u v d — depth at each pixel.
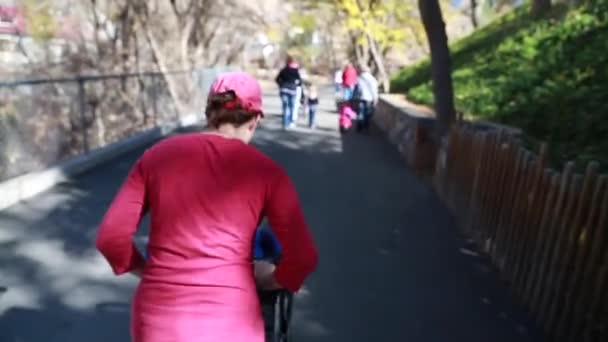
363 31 27.19
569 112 8.80
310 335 4.45
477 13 29.91
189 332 2.21
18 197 7.95
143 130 14.38
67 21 17.28
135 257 2.37
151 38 18.27
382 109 18.14
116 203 2.32
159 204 2.28
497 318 4.86
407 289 5.39
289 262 2.36
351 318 4.77
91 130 11.25
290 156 12.35
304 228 2.36
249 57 42.75
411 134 11.73
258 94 2.45
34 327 4.46
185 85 17.98
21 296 4.99
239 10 26.11
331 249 6.43
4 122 8.19
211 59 24.77
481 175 6.84
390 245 6.62
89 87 11.20
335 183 9.82
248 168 2.29
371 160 12.21
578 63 10.68
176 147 2.33
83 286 5.23
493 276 5.79
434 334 4.53
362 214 7.90
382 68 27.31
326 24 37.81
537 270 4.94
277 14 37.16
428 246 6.66
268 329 2.77
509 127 9.20
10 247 6.15
